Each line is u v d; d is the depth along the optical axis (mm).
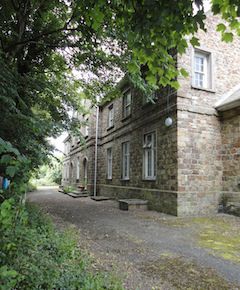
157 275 3373
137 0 2600
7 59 5637
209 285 3090
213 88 9391
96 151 17266
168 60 3227
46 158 6234
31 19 6637
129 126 12641
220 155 9219
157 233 5855
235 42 10164
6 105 4531
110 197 14703
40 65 7730
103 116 17391
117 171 14039
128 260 3951
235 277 3340
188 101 8875
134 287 2984
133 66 3553
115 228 6383
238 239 5328
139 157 11391
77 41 6957
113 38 6477
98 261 3797
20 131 5172
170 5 2426
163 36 2850
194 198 8531
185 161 8562
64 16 6707
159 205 9344
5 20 5887
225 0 2709
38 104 7680
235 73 10016
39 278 2359
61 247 3654
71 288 2543
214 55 9609
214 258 4102
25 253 2646
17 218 2438
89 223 7051
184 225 6812
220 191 9023
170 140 8969
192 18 2623
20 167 2514
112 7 3137
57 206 11031
